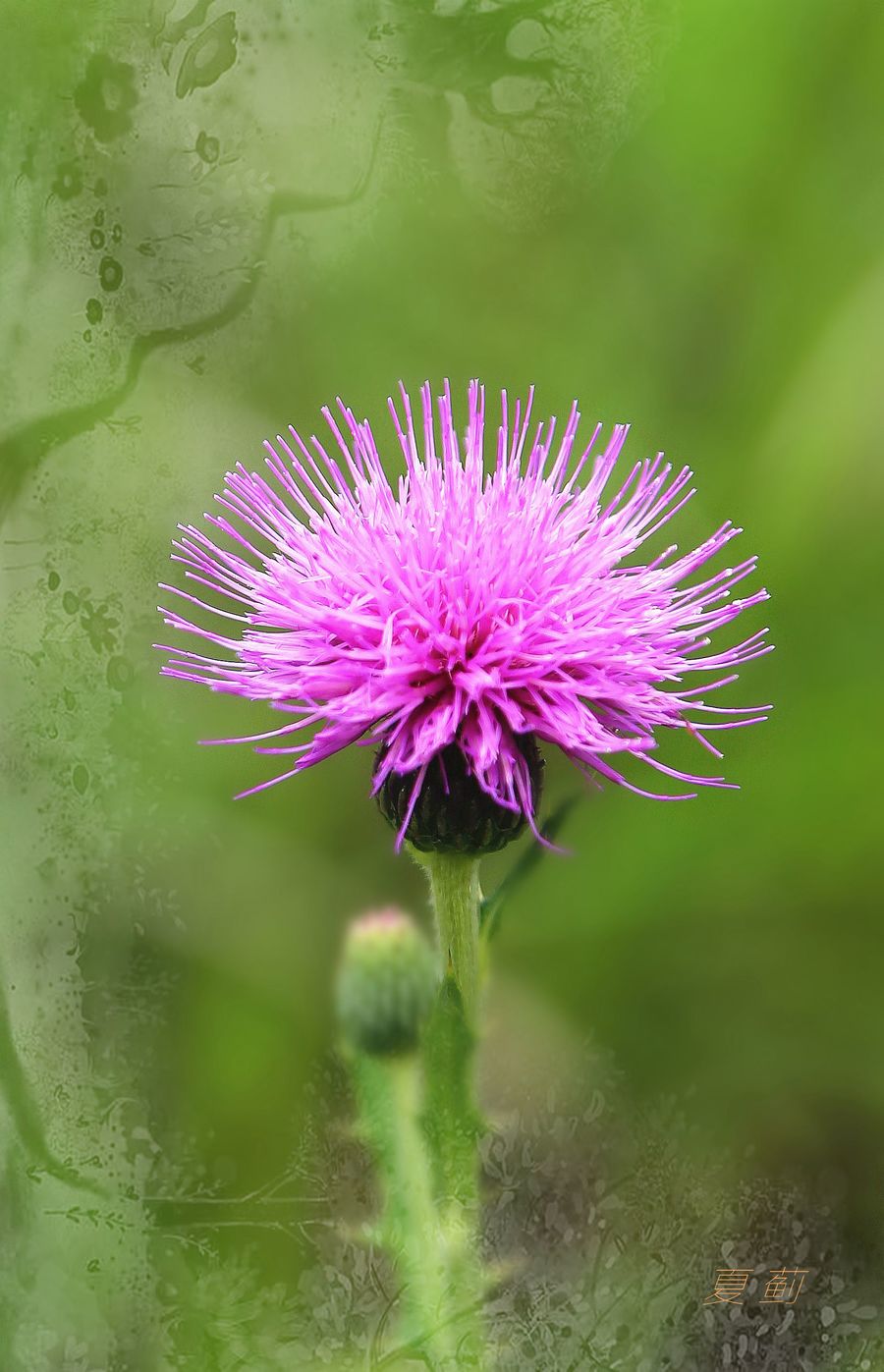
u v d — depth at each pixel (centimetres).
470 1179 26
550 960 32
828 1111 31
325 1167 27
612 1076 29
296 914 32
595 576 27
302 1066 30
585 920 32
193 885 31
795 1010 32
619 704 26
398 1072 27
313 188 31
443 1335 26
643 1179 27
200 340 31
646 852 33
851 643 33
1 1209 27
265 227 30
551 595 27
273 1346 27
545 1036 30
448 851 26
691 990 32
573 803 26
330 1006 31
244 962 31
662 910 33
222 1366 27
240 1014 31
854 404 33
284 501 29
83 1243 27
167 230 29
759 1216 28
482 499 27
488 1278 26
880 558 33
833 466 33
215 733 32
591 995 32
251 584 27
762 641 33
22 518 29
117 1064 28
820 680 33
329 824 33
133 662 30
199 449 32
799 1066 31
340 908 33
